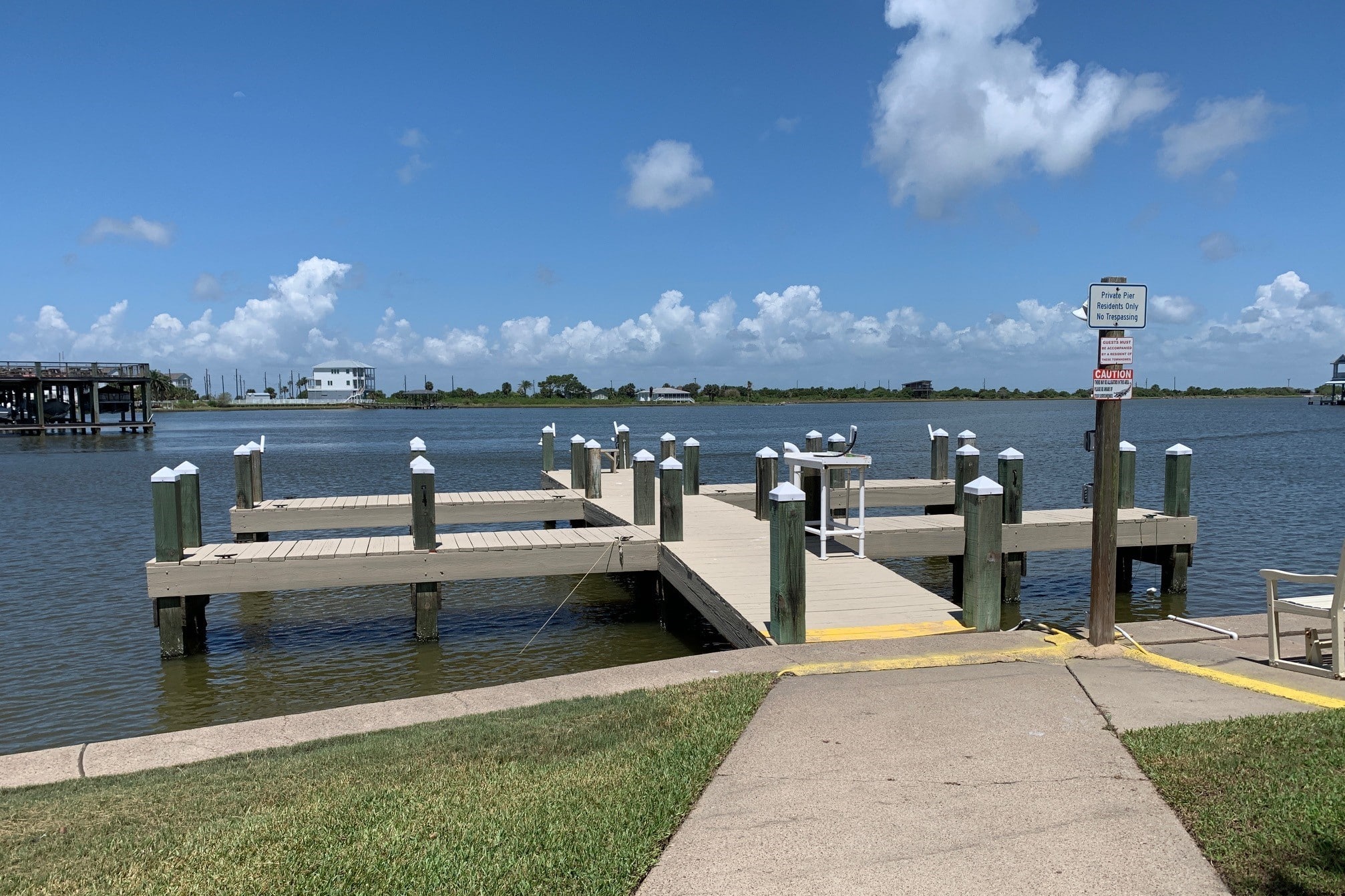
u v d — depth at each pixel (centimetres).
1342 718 520
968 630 809
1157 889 342
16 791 510
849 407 17100
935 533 1333
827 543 1252
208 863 395
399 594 1480
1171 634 758
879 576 1032
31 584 1521
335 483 3319
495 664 1103
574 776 478
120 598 1426
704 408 16938
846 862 367
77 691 1005
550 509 1692
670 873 365
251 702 971
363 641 1206
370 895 362
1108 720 533
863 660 679
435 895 359
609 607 1397
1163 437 6078
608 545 1241
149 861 402
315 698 986
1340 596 611
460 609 1386
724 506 1611
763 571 1072
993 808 414
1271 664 657
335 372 17525
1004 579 1385
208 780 507
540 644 1193
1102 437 691
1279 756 464
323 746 571
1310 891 336
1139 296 684
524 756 520
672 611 1256
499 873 374
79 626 1262
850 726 535
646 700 610
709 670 683
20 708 949
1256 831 384
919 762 473
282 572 1135
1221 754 468
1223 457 4169
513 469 4006
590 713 595
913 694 595
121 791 497
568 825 416
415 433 8025
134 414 7119
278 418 12538
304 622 1301
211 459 4538
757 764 478
